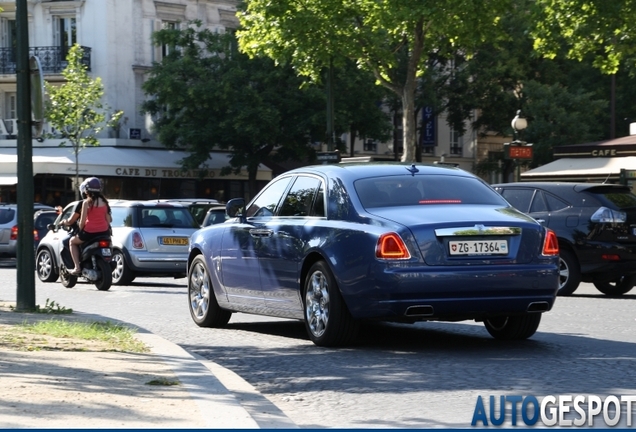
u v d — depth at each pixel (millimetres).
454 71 76750
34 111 19406
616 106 79438
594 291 27281
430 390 10734
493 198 14648
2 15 71750
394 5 46938
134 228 30484
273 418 9023
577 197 24688
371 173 14672
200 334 16297
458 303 13375
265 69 67125
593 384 10883
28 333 14695
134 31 71312
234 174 71188
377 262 13336
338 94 68062
